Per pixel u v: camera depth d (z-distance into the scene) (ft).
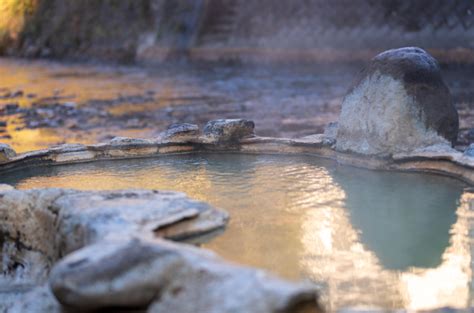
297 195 15.57
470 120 42.34
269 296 8.55
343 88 63.46
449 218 13.92
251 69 85.46
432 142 17.54
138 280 9.64
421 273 11.38
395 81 17.46
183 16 99.45
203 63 93.09
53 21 112.98
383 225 13.53
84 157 19.42
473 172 15.89
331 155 19.11
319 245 12.43
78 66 95.81
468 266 11.66
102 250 10.21
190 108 53.72
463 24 79.30
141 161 19.44
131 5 105.60
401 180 16.63
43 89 68.33
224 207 14.65
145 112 52.16
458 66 75.97
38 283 12.55
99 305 9.72
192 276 9.43
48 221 12.87
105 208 12.24
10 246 13.55
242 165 18.70
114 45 104.78
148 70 88.12
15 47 114.73
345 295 10.57
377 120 17.62
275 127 43.19
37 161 18.95
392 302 10.36
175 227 12.40
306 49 88.94
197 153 20.16
